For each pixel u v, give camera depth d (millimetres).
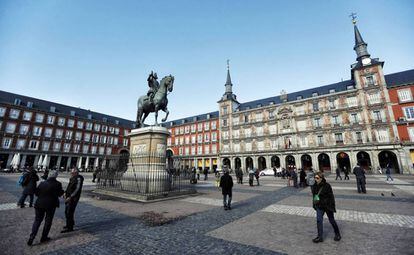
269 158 47250
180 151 64438
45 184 4992
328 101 43375
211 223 6383
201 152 59906
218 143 57125
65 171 50781
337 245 4566
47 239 5004
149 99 13039
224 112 57250
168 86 13023
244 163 50594
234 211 8008
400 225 5840
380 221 6293
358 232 5367
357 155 40094
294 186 16766
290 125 46438
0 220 6660
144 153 11703
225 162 54781
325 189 4930
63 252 4320
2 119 46375
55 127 54156
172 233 5477
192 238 5102
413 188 14289
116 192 11469
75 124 58094
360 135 38906
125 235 5336
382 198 10438
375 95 38719
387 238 4891
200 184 20359
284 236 5188
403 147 34406
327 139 41938
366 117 38625
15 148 47062
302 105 46062
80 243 4809
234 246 4582
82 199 10648
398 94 36719
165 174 11555
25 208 8438
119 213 7641
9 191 13156
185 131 65062
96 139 62031
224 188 8445
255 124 51438
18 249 4449
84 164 58438
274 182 22469
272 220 6695
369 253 4141
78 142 57844
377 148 36281
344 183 19438
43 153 50969
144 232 5555
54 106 56719
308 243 4715
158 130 11742
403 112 35781
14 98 49938
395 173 35688
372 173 36250
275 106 49438
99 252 4320
